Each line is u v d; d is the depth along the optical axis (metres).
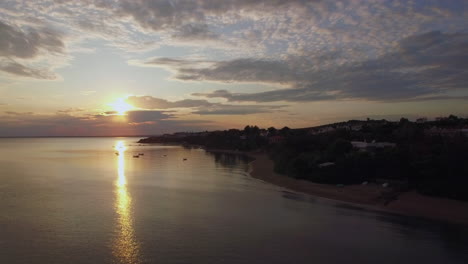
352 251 30.19
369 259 28.59
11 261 27.16
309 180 66.06
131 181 67.38
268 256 28.89
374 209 45.28
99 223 37.00
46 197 50.09
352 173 62.47
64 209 42.72
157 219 38.75
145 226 36.19
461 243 32.50
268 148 162.12
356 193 54.00
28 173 79.25
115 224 36.72
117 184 63.16
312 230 35.75
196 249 30.11
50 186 60.19
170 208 43.88
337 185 60.38
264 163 108.00
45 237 32.50
